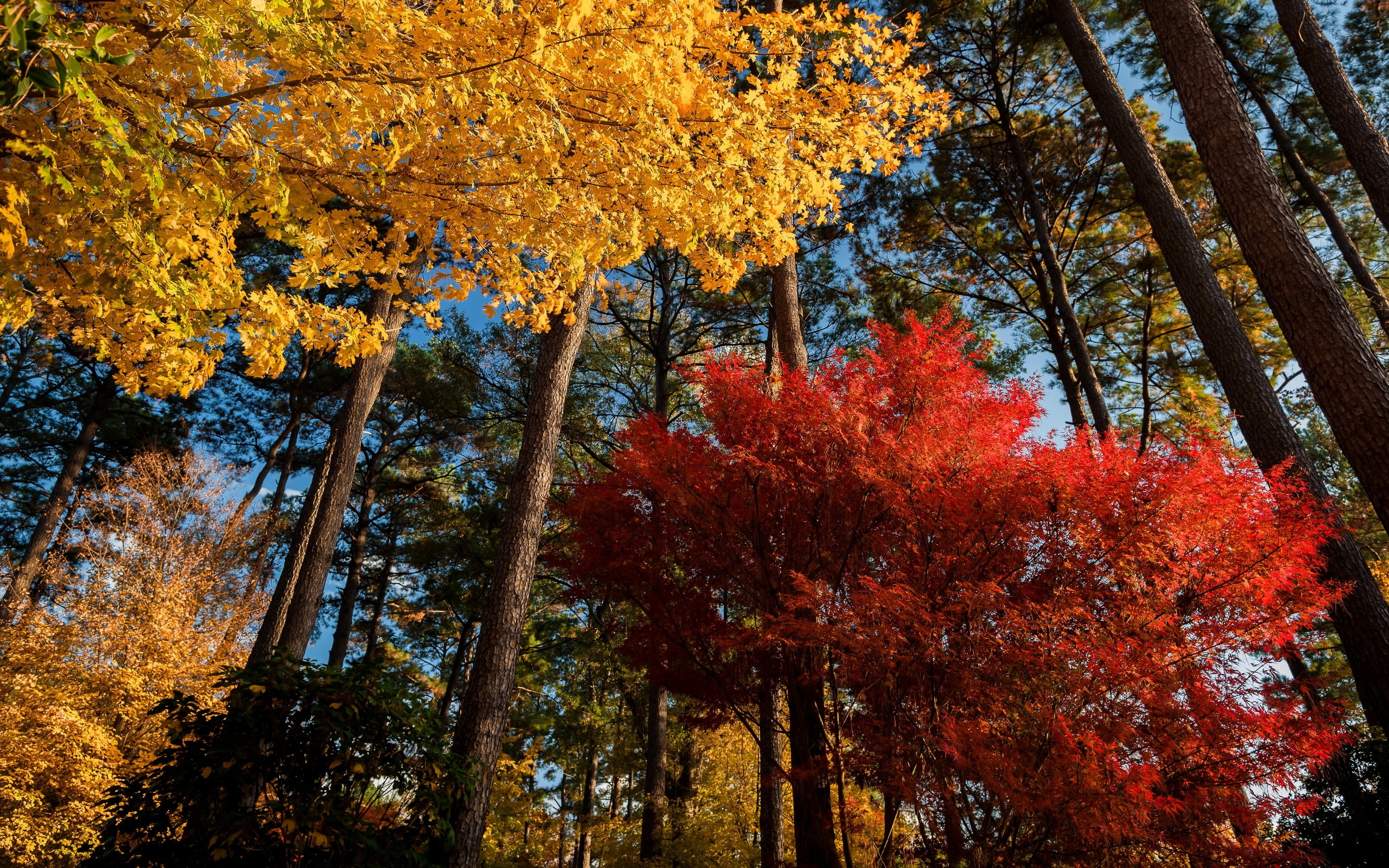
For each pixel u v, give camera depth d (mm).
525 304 3469
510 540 5367
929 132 4520
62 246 2412
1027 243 10430
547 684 14484
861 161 4176
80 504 15055
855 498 4383
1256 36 10734
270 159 2357
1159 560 3416
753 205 3631
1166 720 3211
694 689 4922
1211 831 3150
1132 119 6871
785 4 8266
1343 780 4738
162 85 2406
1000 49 10398
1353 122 6977
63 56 1700
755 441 4723
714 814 9500
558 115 2770
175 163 2213
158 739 8430
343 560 18609
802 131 3902
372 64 2420
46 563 13453
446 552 13039
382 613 18250
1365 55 10688
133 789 3637
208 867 3369
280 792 3594
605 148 2877
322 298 11219
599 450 12055
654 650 4949
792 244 3848
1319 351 4590
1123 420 11648
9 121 2191
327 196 2846
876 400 4535
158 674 9688
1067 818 3139
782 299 6719
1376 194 6695
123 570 11961
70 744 7184
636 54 2652
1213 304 5820
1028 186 9703
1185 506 3418
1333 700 3363
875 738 3699
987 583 3527
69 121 2266
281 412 17672
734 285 3857
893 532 4379
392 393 15867
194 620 12141
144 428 17203
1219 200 5234
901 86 4188
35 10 1526
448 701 13422
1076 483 3650
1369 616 4539
